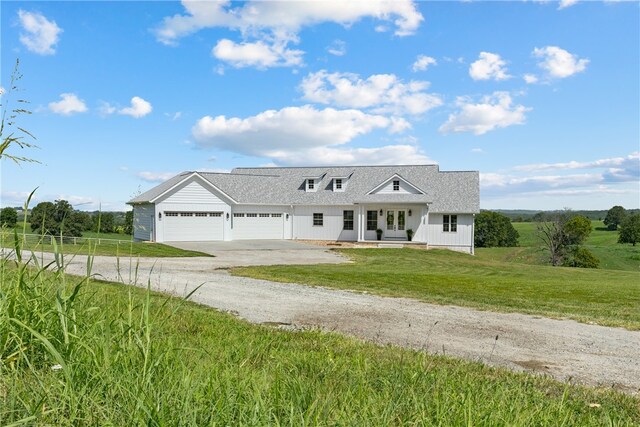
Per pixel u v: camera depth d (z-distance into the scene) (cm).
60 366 244
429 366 500
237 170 4053
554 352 707
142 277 1328
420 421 265
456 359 607
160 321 374
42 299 298
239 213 3272
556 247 3969
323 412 255
